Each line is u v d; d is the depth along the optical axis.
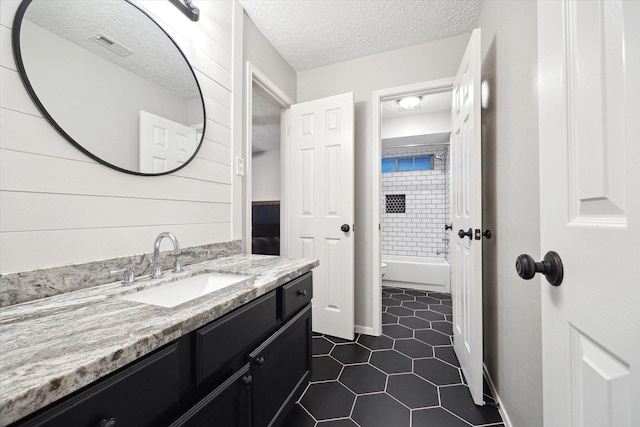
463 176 1.61
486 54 1.54
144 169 1.07
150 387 0.55
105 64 0.95
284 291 1.09
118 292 0.82
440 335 2.13
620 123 0.36
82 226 0.87
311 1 1.63
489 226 1.52
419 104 3.13
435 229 4.07
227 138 1.53
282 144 2.40
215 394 0.73
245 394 0.86
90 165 0.89
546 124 0.56
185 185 1.26
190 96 1.28
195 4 1.33
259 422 0.93
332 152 2.19
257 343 0.95
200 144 1.33
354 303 2.28
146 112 1.08
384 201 4.34
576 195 0.46
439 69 2.03
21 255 0.73
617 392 0.35
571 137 0.47
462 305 1.61
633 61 0.33
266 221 4.14
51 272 0.78
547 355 0.54
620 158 0.36
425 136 3.48
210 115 1.41
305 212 2.29
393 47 2.11
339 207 2.16
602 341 0.38
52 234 0.80
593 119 0.41
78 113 0.86
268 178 4.36
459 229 1.72
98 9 0.93
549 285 0.54
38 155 0.77
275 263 1.28
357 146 2.29
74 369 0.42
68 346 0.49
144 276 1.03
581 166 0.44
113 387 0.48
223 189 1.50
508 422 1.18
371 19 1.79
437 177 4.07
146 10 1.10
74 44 0.86
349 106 2.12
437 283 3.36
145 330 0.56
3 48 0.71
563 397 0.48
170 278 0.99
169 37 1.19
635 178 0.33
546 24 0.56
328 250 2.20
